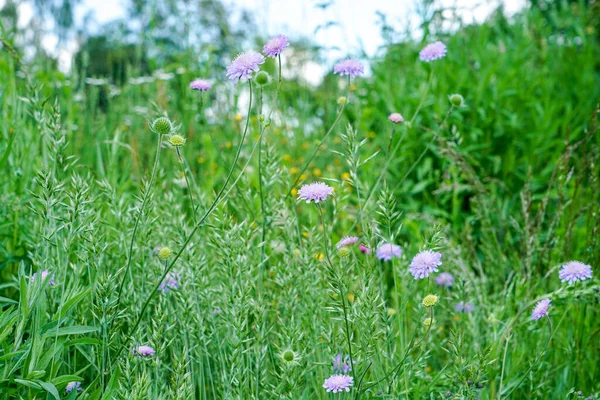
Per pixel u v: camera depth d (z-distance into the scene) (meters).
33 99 2.75
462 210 4.61
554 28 6.90
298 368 2.28
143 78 5.07
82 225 2.27
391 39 5.11
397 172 4.68
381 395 2.18
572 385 2.72
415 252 3.79
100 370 2.17
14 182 2.96
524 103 4.97
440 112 4.59
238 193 3.02
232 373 2.17
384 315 2.23
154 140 4.82
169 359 2.63
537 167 4.81
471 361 2.49
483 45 5.23
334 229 3.87
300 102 5.41
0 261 2.85
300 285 2.58
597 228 2.98
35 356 1.91
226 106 4.79
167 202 2.75
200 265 2.41
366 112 4.95
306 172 4.80
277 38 2.30
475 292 3.04
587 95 5.39
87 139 4.29
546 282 3.21
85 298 2.37
